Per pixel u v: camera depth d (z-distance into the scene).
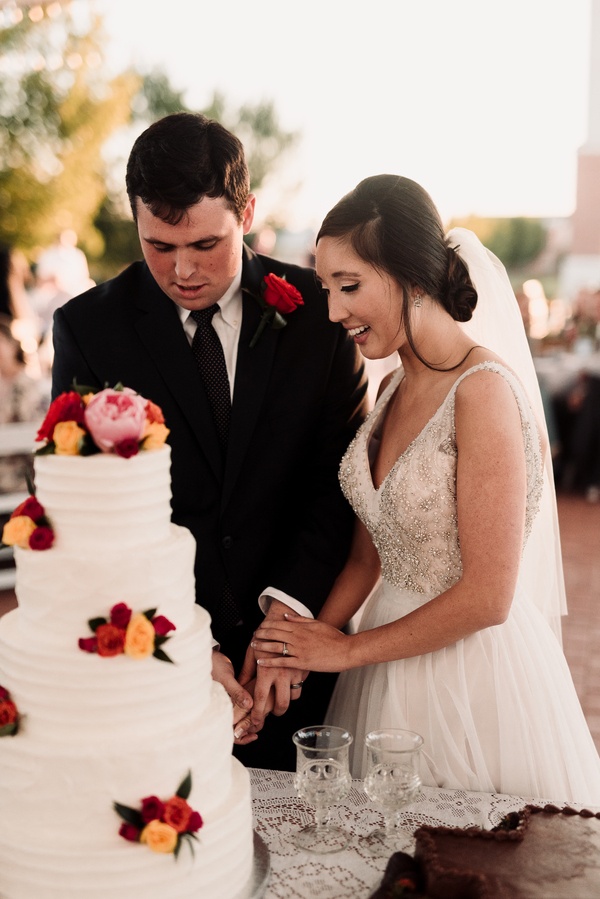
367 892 1.54
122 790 1.40
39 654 1.42
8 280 8.01
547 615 2.44
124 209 16.62
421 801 1.84
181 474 2.39
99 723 1.42
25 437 6.69
